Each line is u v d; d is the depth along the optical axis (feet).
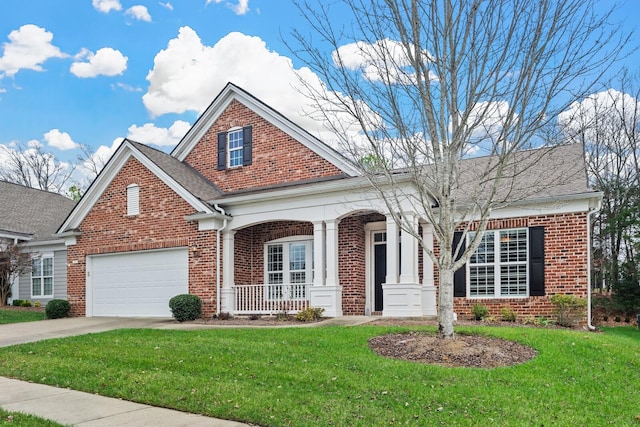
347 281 57.41
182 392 24.90
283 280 61.11
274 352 32.50
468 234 55.01
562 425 20.84
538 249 52.13
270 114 62.59
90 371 29.60
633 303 70.69
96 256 66.85
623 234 81.97
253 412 21.90
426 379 26.66
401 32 33.58
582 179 52.29
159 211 61.52
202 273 57.88
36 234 88.12
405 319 47.16
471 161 63.93
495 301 53.52
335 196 53.21
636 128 95.09
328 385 25.58
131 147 63.41
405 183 48.55
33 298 86.38
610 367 30.07
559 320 47.37
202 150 67.82
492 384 25.95
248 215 57.93
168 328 47.24
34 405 23.88
